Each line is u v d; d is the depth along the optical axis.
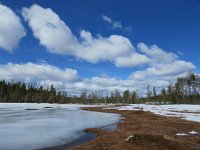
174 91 113.44
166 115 48.66
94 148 17.06
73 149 17.08
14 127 28.42
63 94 156.62
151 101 135.88
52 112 58.47
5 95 124.50
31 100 138.50
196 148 16.44
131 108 77.44
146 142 16.48
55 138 21.88
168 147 15.77
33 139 21.03
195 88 103.44
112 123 35.66
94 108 83.44
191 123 32.50
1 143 19.02
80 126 30.97
